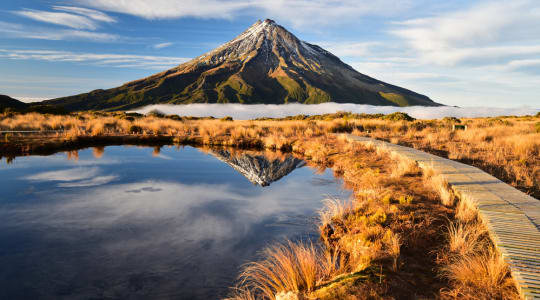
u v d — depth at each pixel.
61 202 8.05
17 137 18.48
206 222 6.68
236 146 20.62
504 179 8.55
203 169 12.84
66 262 4.86
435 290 3.34
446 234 4.94
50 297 3.94
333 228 6.13
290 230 6.17
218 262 4.87
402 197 6.82
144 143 21.69
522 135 15.52
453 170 9.00
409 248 4.57
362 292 3.25
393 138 18.27
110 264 4.80
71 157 15.05
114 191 9.25
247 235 5.94
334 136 21.83
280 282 3.90
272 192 9.19
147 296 3.98
